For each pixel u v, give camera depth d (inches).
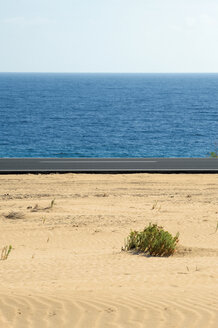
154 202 728.3
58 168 1029.8
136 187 857.5
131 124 3346.5
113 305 237.8
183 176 975.6
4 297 254.1
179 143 2456.9
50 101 5684.1
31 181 903.7
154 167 1057.5
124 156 2052.2
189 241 494.6
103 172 993.5
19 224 582.9
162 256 418.3
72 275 334.3
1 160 1170.6
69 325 209.8
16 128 3075.8
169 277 321.7
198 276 323.0
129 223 580.1
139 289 279.7
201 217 613.3
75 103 5374.0
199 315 218.8
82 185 869.8
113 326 207.0
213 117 3875.5
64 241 505.4
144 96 6855.3
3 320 217.0
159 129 3056.1
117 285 295.4
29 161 1152.8
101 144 2416.3
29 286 292.4
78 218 608.7
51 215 624.4
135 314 222.2
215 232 534.0
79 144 2413.9
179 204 711.7
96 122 3464.6
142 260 393.7
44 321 215.3
